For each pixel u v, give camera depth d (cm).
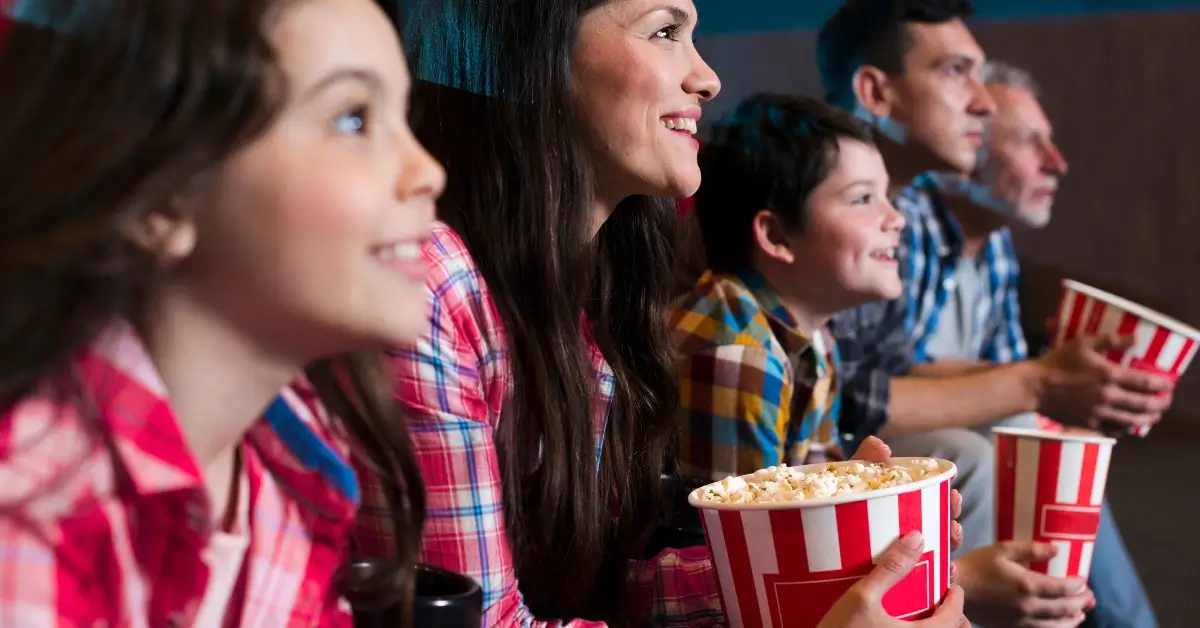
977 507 189
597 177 119
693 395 149
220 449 72
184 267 65
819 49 232
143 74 59
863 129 165
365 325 67
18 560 59
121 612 64
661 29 117
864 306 193
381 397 86
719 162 166
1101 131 421
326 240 64
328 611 83
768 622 94
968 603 141
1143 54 414
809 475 106
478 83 116
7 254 59
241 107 60
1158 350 168
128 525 67
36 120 60
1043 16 425
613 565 125
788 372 152
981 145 221
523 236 114
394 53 69
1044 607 138
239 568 77
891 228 162
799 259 161
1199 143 410
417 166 69
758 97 172
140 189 59
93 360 65
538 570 115
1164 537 290
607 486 125
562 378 114
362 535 102
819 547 91
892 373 196
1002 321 238
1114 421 172
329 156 65
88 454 63
